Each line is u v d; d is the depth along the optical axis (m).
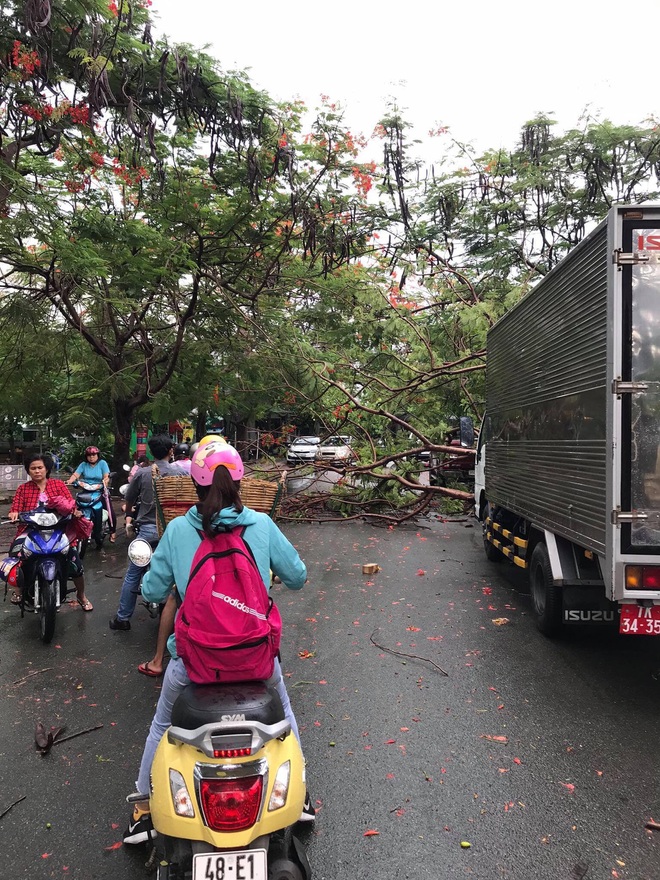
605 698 4.69
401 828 3.13
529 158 15.68
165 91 9.72
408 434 14.93
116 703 4.62
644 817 3.22
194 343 14.82
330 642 5.95
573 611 5.71
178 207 11.63
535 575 6.40
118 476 17.28
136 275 11.49
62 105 8.81
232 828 2.14
